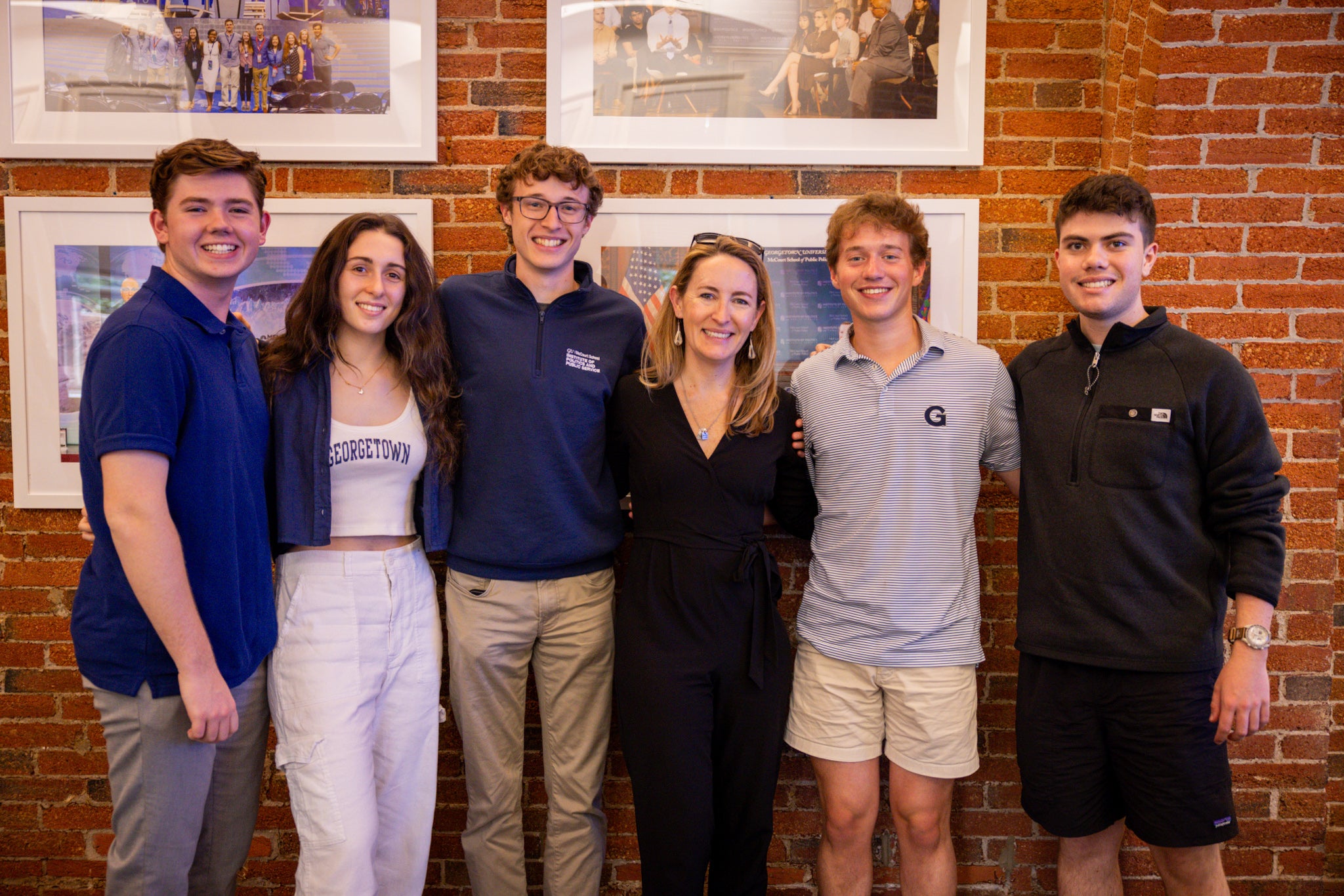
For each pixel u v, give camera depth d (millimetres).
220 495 1551
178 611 1464
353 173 2262
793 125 2252
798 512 2082
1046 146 2277
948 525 1916
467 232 2277
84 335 2240
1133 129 2230
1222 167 2213
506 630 1972
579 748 2047
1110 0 2221
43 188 2236
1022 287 2299
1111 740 1854
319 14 2201
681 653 1819
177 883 1597
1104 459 1821
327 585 1675
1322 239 2199
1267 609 1710
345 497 1703
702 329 1847
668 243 2277
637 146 2244
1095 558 1815
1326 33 2168
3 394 2262
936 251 2273
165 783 1558
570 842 2053
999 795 2352
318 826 1631
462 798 2357
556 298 1982
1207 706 1784
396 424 1750
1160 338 1836
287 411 1697
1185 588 1783
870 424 1931
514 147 2266
